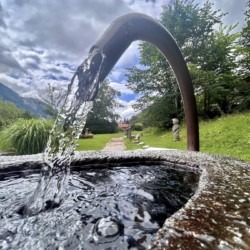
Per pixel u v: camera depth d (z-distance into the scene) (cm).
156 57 1162
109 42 115
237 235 58
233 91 1157
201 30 1200
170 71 1210
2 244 84
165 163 207
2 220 105
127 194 140
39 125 489
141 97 1354
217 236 58
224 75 1138
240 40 1146
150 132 1462
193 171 174
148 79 1297
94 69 114
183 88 228
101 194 141
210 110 1228
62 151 141
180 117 1236
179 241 55
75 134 130
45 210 117
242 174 130
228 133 689
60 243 84
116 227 93
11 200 130
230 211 74
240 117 851
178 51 193
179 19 1173
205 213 72
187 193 139
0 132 574
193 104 238
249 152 481
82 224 100
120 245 80
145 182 164
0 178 176
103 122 2566
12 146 473
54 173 147
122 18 125
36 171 190
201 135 759
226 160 181
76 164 201
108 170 198
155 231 91
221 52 1182
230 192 95
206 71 1159
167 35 168
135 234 88
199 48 1211
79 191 146
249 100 1073
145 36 146
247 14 1048
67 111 124
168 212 113
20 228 97
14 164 185
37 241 86
